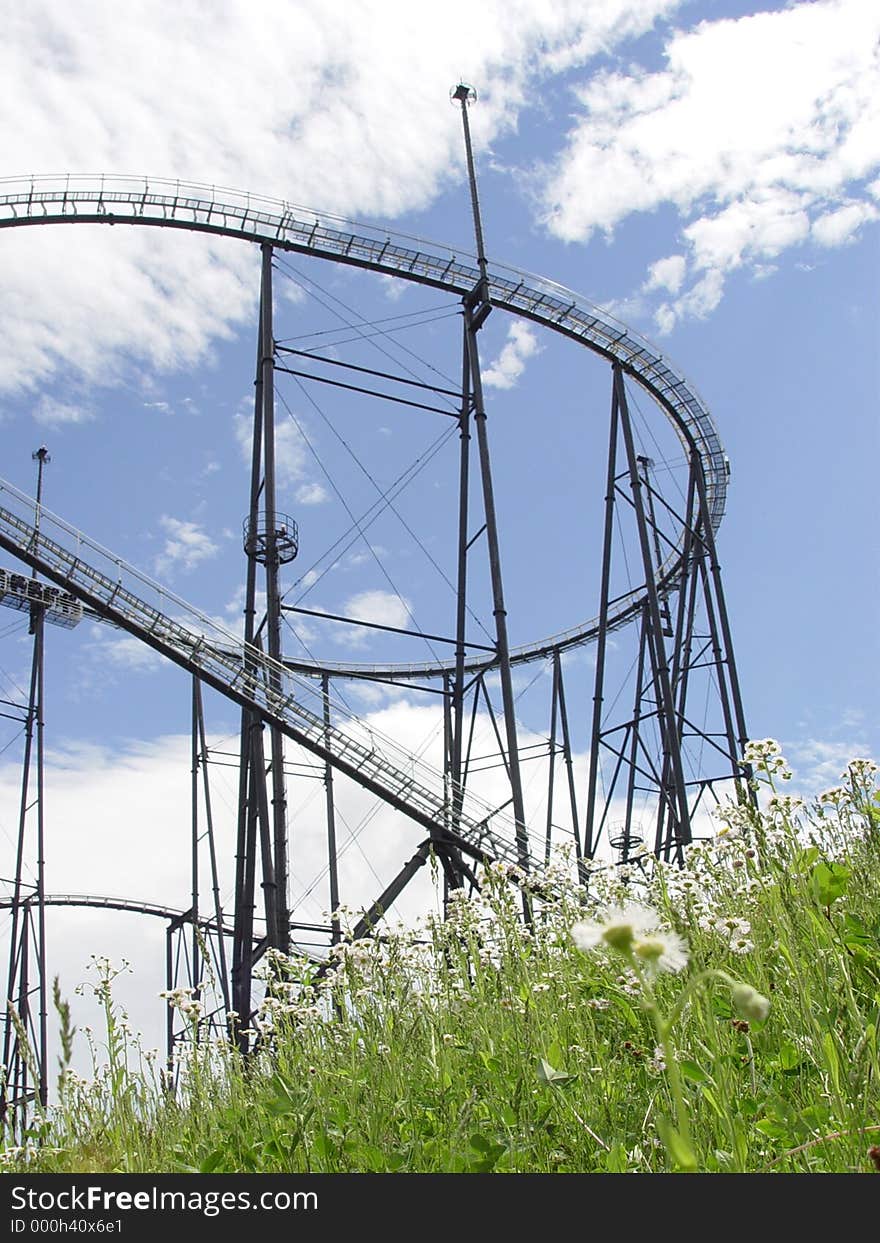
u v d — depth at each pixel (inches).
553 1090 186.1
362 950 291.9
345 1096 225.6
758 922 237.8
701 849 282.0
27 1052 237.1
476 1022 262.1
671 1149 86.3
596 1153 169.0
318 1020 286.0
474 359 1208.2
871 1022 173.3
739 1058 181.9
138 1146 235.9
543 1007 250.8
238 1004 892.0
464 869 881.5
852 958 196.1
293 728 885.2
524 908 396.8
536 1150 177.8
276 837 902.4
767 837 199.3
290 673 900.6
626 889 290.8
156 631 887.1
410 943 317.7
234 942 931.3
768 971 210.1
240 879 948.0
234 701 903.1
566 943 284.5
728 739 1250.6
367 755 881.5
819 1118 150.6
